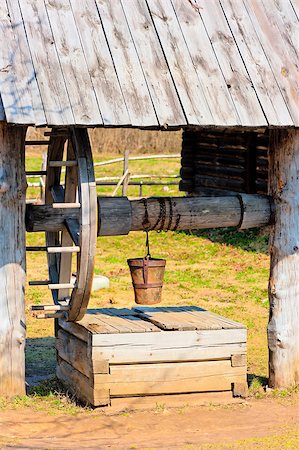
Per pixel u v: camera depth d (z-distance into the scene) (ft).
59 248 29.58
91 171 29.43
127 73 29.99
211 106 30.01
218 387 32.24
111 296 54.60
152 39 31.35
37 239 76.59
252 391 33.99
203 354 31.91
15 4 30.68
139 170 114.42
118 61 30.25
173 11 32.50
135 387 31.14
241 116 30.14
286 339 34.01
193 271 64.18
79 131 29.76
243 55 32.09
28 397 31.89
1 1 30.68
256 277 61.72
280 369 34.14
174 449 26.86
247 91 31.01
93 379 30.71
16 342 31.48
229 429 29.32
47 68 29.14
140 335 31.09
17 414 30.25
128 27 31.45
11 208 30.86
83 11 31.32
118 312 35.14
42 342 43.60
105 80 29.50
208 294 56.34
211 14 32.96
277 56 32.58
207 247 73.41
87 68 29.66
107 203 30.91
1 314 31.19
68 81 29.01
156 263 31.76
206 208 32.32
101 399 30.73
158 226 31.83
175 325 31.63
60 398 32.76
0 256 31.01
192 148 82.69
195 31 32.14
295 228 33.68
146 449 26.78
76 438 27.91
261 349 42.52
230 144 77.20
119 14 31.71
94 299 53.67
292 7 34.53
